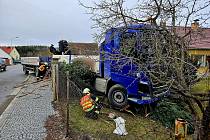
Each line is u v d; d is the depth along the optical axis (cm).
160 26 548
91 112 1114
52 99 1426
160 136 1005
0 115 1140
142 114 1228
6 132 931
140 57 609
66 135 896
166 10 544
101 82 1321
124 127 995
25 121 1048
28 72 3145
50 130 952
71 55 1588
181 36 556
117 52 638
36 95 1551
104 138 915
